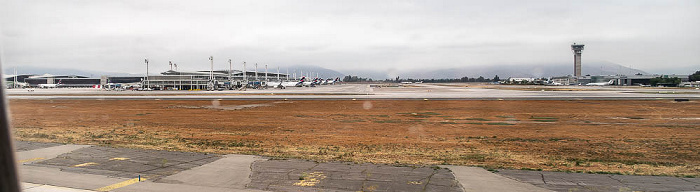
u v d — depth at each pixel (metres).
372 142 20.34
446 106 46.47
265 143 19.83
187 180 11.12
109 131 24.41
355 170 12.46
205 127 26.75
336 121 30.77
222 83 145.25
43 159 14.05
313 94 80.75
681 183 11.16
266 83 164.25
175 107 45.38
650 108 41.91
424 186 10.56
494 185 10.75
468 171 12.50
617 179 11.63
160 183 10.75
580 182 11.20
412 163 14.57
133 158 14.36
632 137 22.06
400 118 33.12
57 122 29.80
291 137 22.12
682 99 54.03
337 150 17.70
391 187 10.43
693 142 20.14
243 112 38.75
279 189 10.20
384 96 69.31
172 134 23.16
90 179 11.08
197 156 14.87
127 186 10.39
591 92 84.62
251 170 12.44
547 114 36.16
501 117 33.78
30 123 29.06
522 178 11.62
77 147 16.75
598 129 25.72
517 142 20.33
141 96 71.81
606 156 16.44
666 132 24.08
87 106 47.06
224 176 11.62
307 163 13.56
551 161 15.27
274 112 38.91
